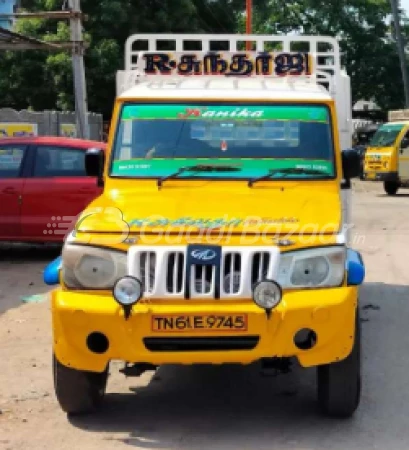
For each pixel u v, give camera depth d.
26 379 6.34
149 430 5.27
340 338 4.91
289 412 5.61
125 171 6.19
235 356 4.89
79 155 11.36
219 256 4.93
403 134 24.64
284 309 4.82
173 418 5.50
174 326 4.86
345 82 8.12
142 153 6.24
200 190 6.05
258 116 6.29
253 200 5.78
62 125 19.55
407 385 6.16
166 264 4.94
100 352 4.95
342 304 4.89
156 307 4.89
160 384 6.29
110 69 26.39
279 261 4.95
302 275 4.98
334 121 6.34
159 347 4.91
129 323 4.87
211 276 4.93
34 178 11.30
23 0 30.16
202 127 6.30
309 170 6.18
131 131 6.31
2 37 15.58
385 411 5.59
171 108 6.35
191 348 4.90
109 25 26.59
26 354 7.02
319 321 4.86
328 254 5.01
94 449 4.95
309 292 4.94
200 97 6.37
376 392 6.00
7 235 11.34
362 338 7.54
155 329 4.86
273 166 6.19
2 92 28.05
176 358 4.90
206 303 4.91
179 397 5.96
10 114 18.97
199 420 5.46
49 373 6.49
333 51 8.23
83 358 4.98
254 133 6.28
